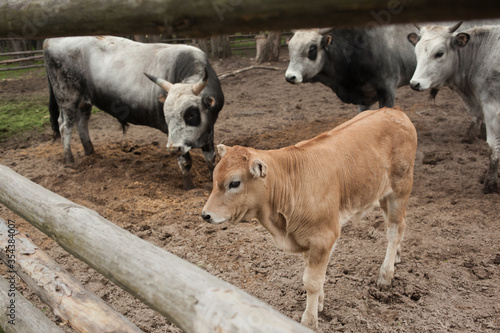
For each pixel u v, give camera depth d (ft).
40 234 16.67
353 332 10.87
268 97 39.11
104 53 22.81
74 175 22.72
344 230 16.03
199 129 19.51
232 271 13.92
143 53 22.33
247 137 28.27
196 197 19.97
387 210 13.33
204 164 24.66
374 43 22.41
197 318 4.33
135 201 19.61
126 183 21.62
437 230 15.38
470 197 17.92
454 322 10.85
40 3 4.16
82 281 13.67
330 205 10.55
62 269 8.22
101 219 6.64
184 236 16.25
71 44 23.07
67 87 23.57
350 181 11.16
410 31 23.27
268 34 53.16
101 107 23.75
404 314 11.36
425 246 14.46
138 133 30.48
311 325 10.71
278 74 48.03
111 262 5.63
